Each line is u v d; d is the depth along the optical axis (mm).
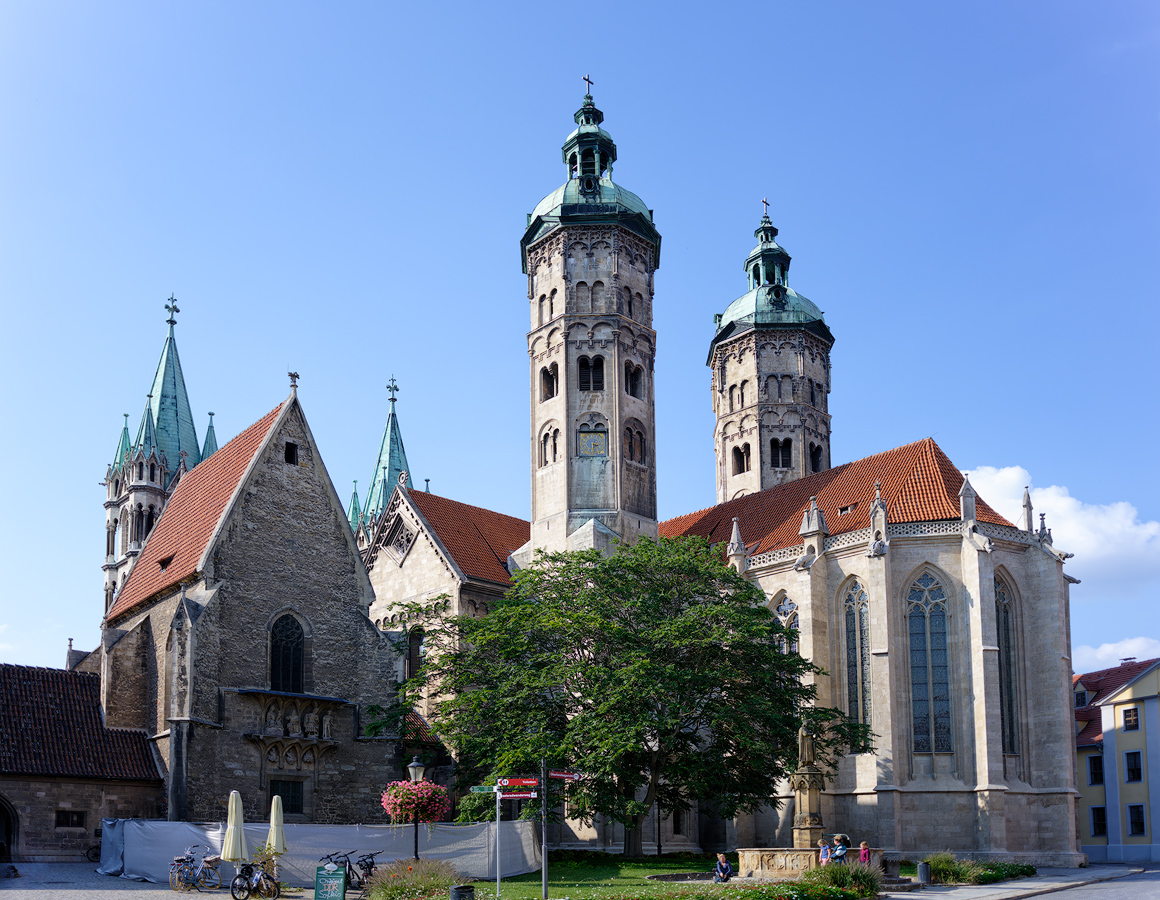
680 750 61281
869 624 75562
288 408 70250
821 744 65625
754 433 108812
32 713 60844
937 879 56656
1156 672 92062
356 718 68688
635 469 90375
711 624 63875
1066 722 73750
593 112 98500
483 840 56406
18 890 46344
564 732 61781
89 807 58781
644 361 93250
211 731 61312
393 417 157625
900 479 82188
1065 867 69875
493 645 67500
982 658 72438
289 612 67375
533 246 95375
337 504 71500
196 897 45562
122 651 64938
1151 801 90750
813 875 48125
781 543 85438
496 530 96062
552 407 91000
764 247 114938
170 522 77062
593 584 69500
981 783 71000
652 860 64250
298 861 51250
